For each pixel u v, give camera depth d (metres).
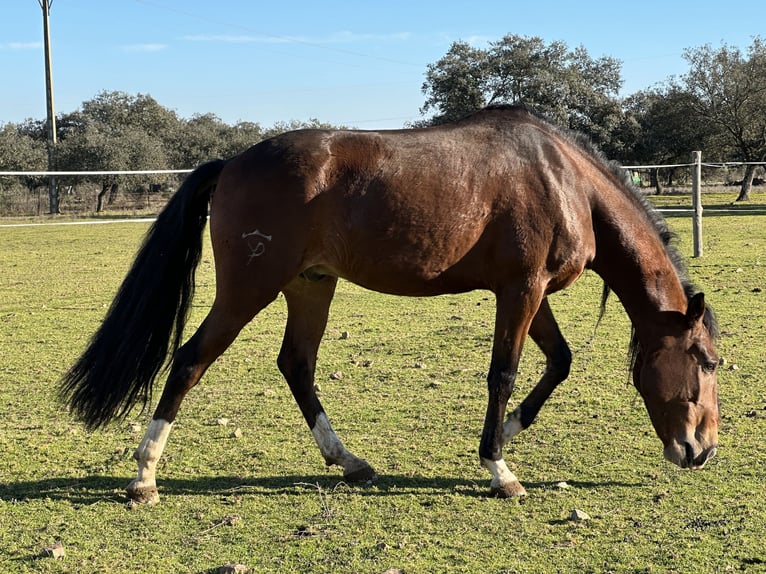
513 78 46.59
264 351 8.48
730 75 42.59
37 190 43.81
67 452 5.29
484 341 8.66
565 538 3.81
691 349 4.45
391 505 4.30
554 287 4.59
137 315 4.47
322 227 4.35
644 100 50.56
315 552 3.70
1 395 6.77
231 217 4.31
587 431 5.55
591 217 4.62
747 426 5.50
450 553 3.66
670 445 4.46
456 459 5.05
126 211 40.31
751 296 10.80
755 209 30.44
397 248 4.35
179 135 61.06
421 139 4.44
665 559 3.54
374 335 9.16
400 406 6.27
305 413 4.87
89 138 45.59
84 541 3.85
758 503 4.16
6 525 4.06
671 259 4.84
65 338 9.32
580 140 4.84
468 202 4.35
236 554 3.69
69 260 18.41
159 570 3.53
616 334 8.88
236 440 5.51
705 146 46.34
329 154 4.33
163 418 4.40
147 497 4.36
